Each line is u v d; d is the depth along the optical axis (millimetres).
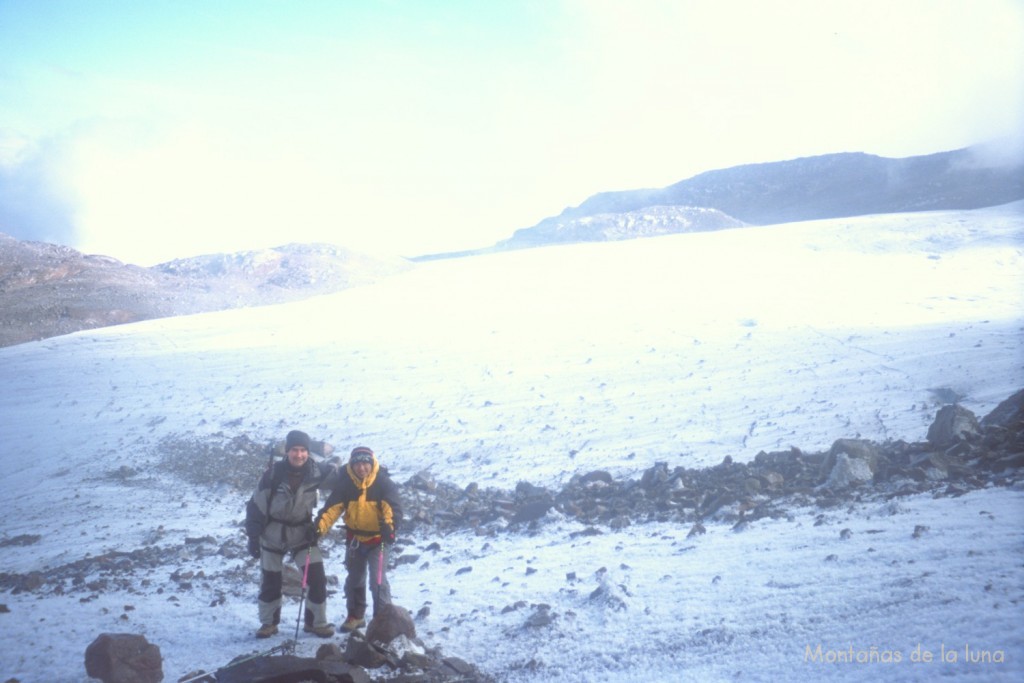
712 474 12609
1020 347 21109
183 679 5938
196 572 9648
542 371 25141
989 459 10258
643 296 35375
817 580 6441
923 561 6309
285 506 7020
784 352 24219
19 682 6156
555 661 5941
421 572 9242
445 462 17656
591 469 15711
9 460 20094
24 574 10578
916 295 31203
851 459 10711
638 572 7695
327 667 5645
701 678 5203
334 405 23484
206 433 21109
